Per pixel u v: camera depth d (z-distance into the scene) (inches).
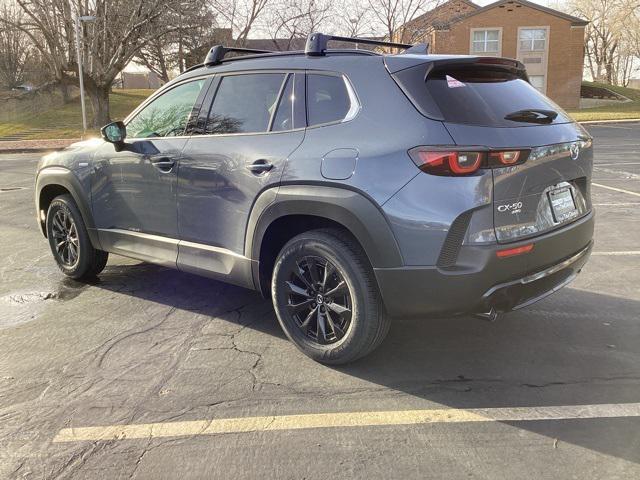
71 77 1284.4
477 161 114.9
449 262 117.3
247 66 155.8
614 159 579.8
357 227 123.6
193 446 108.5
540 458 103.3
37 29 1263.5
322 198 127.6
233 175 147.3
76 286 204.4
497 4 1620.3
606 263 218.7
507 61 139.7
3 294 196.5
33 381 134.3
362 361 142.8
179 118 168.1
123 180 178.5
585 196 145.2
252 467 102.2
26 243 272.1
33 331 163.8
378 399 124.6
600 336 154.6
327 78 137.9
